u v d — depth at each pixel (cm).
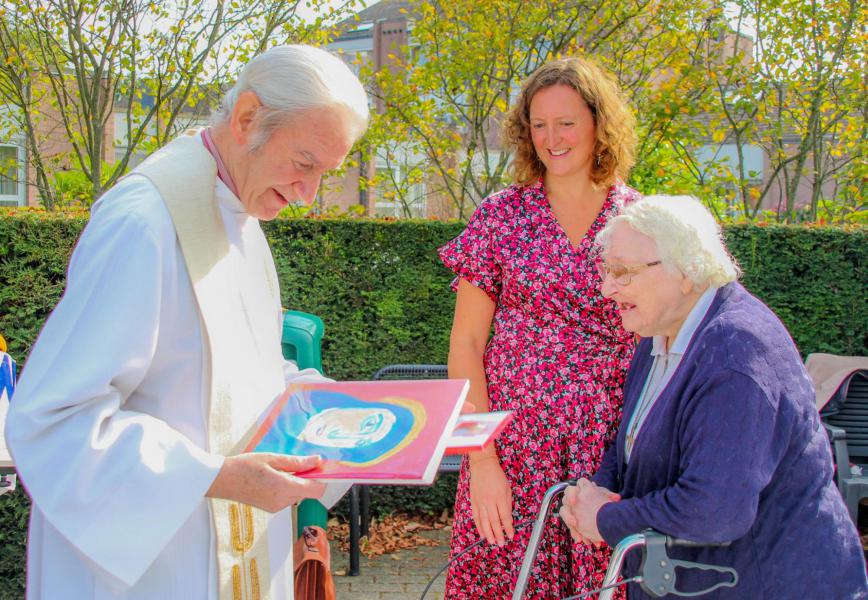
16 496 383
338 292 467
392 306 470
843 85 698
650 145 665
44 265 392
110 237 151
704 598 181
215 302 164
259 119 157
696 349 182
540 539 217
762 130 738
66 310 149
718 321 182
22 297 388
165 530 148
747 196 734
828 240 479
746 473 169
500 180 686
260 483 151
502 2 643
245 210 173
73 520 146
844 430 420
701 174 682
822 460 184
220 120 170
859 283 482
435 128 710
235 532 171
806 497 180
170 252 157
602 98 236
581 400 233
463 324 251
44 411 144
